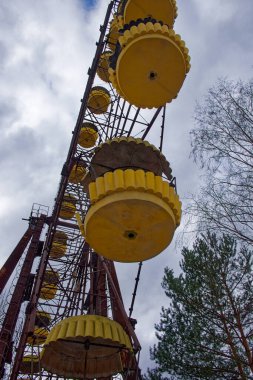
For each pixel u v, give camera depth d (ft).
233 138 44.45
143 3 54.85
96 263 66.13
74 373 42.01
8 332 70.59
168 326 64.90
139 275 47.44
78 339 38.34
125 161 40.60
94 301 60.18
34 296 49.34
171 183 38.47
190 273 67.51
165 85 47.39
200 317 61.82
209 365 57.88
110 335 36.78
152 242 36.73
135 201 33.22
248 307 59.67
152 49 44.32
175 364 58.95
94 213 34.17
